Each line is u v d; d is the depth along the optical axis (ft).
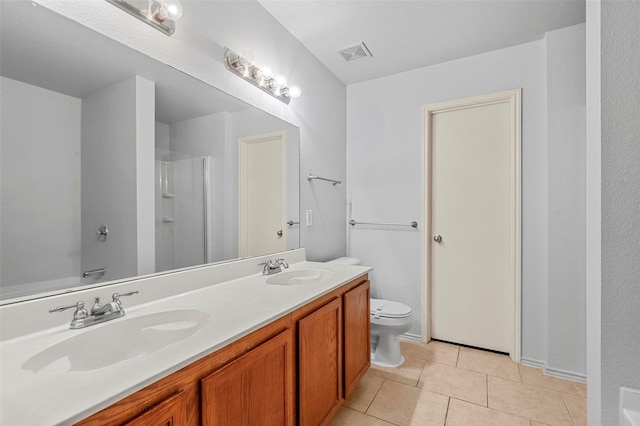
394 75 8.99
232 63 5.32
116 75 3.73
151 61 4.11
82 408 1.77
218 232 5.15
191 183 4.70
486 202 8.00
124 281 3.71
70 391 1.94
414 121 8.72
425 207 8.53
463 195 8.28
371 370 6.94
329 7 6.08
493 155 7.91
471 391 6.11
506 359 7.49
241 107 5.60
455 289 8.39
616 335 2.65
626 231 2.63
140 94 3.99
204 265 4.88
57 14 3.22
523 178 7.34
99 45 3.57
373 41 7.27
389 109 9.08
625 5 2.67
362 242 9.52
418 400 5.81
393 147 9.04
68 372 2.18
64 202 3.26
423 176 8.55
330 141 8.77
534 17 6.35
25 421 1.65
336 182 8.87
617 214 2.66
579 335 6.54
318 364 4.35
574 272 6.59
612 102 2.68
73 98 3.34
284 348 3.62
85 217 3.43
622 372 2.62
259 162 6.04
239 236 5.56
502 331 7.80
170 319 3.47
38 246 3.05
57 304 2.98
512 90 7.45
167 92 4.32
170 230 4.37
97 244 3.53
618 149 2.66
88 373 2.16
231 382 2.85
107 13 3.65
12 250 2.89
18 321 2.72
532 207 7.24
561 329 6.68
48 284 3.10
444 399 5.84
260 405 3.23
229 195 5.36
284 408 3.62
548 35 6.82
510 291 7.54
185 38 4.56
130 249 3.86
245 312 3.47
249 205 5.78
